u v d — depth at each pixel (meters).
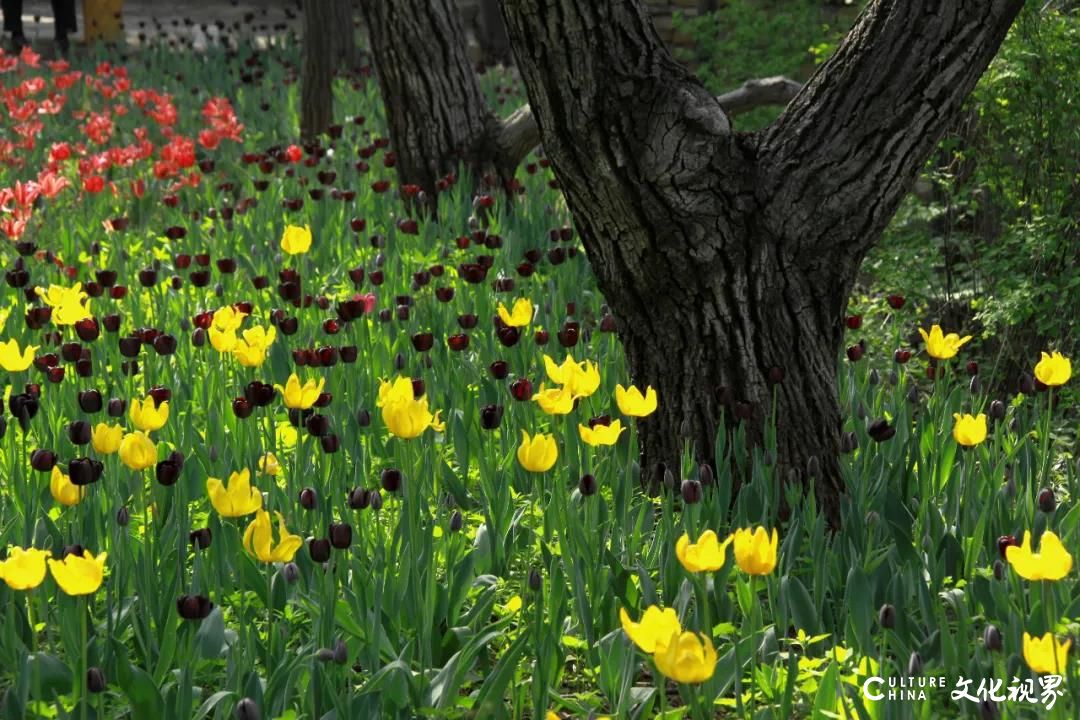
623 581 4.33
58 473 4.08
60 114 14.30
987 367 7.79
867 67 5.05
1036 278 7.46
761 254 5.12
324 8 12.91
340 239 8.66
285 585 4.27
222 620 4.15
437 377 6.11
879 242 8.21
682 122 4.97
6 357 5.03
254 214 9.05
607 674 3.94
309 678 3.79
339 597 4.25
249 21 20.47
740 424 5.24
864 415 5.86
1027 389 5.37
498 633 3.90
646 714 3.86
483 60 19.47
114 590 4.34
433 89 9.84
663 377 5.40
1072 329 7.32
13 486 4.95
